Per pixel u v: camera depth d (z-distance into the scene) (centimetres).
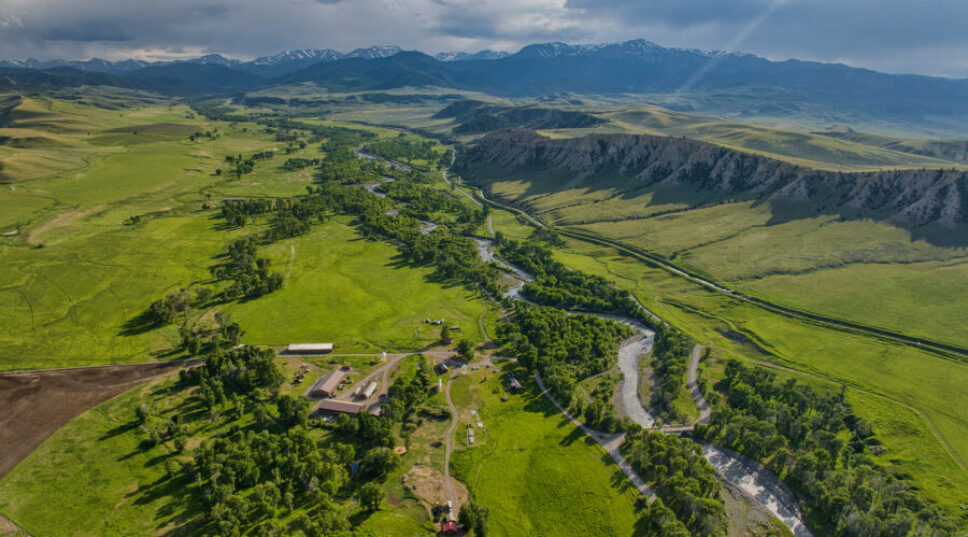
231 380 14462
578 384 15588
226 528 9588
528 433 13262
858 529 10450
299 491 11038
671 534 9831
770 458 12762
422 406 13962
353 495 11025
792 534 10762
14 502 10419
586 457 12512
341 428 12750
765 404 14225
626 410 14625
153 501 10531
